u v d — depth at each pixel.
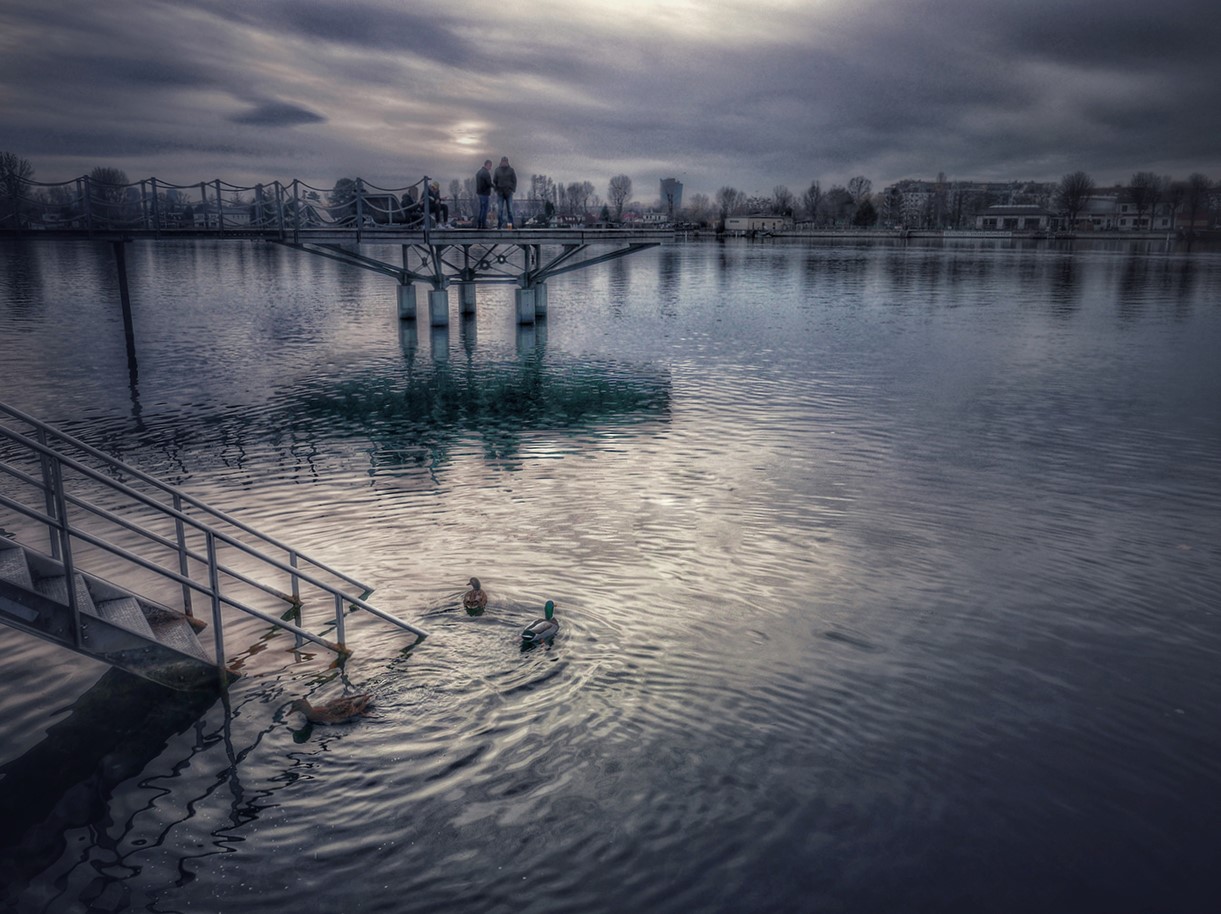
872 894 5.69
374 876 5.75
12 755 7.19
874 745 7.40
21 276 69.62
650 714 7.73
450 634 9.23
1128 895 5.76
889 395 24.77
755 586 10.87
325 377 28.33
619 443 19.22
